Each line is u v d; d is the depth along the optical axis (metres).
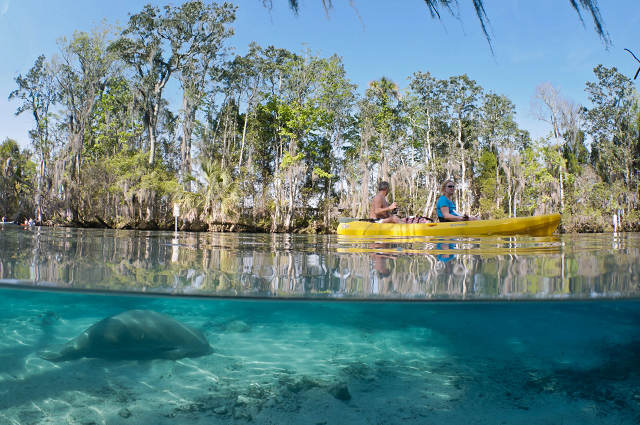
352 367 1.66
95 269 1.88
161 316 1.92
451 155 29.23
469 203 29.83
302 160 25.55
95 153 23.78
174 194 19.05
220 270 1.98
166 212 19.61
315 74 24.84
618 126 29.97
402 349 1.88
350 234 6.99
